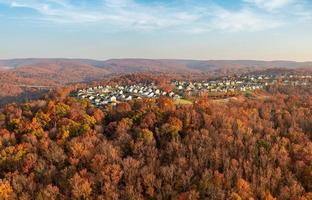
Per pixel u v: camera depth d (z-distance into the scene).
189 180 97.50
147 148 112.56
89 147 113.00
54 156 108.38
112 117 146.88
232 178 98.94
